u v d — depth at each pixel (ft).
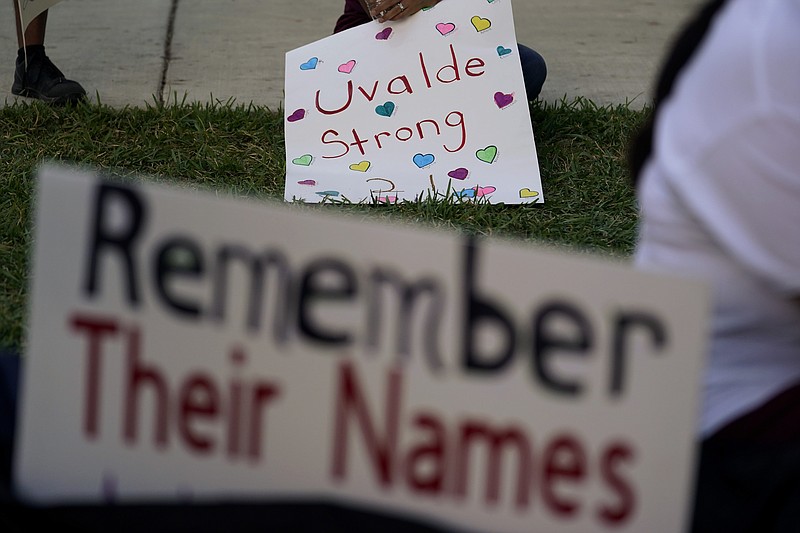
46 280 4.09
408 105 10.96
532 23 14.90
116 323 4.09
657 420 4.00
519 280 3.95
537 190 10.46
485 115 10.84
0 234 9.55
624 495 4.05
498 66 11.01
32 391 4.16
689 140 4.19
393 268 3.96
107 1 15.30
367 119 10.94
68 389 4.16
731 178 4.03
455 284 3.96
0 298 8.54
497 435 4.03
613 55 13.96
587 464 4.04
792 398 4.30
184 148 11.36
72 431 4.19
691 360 3.97
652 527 4.06
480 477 4.06
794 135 3.93
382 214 10.05
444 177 10.55
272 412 4.08
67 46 13.85
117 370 4.13
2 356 5.03
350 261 3.97
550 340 3.98
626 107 12.20
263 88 12.94
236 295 4.02
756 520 4.26
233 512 4.02
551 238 9.89
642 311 3.96
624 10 15.44
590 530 4.07
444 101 10.94
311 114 11.01
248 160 11.17
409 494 4.08
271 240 3.98
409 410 4.03
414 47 11.13
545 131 11.72
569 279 3.95
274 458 4.11
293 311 4.01
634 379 3.99
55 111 11.89
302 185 10.44
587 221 10.16
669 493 4.03
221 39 14.26
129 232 4.03
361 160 10.72
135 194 4.01
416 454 4.05
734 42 4.16
